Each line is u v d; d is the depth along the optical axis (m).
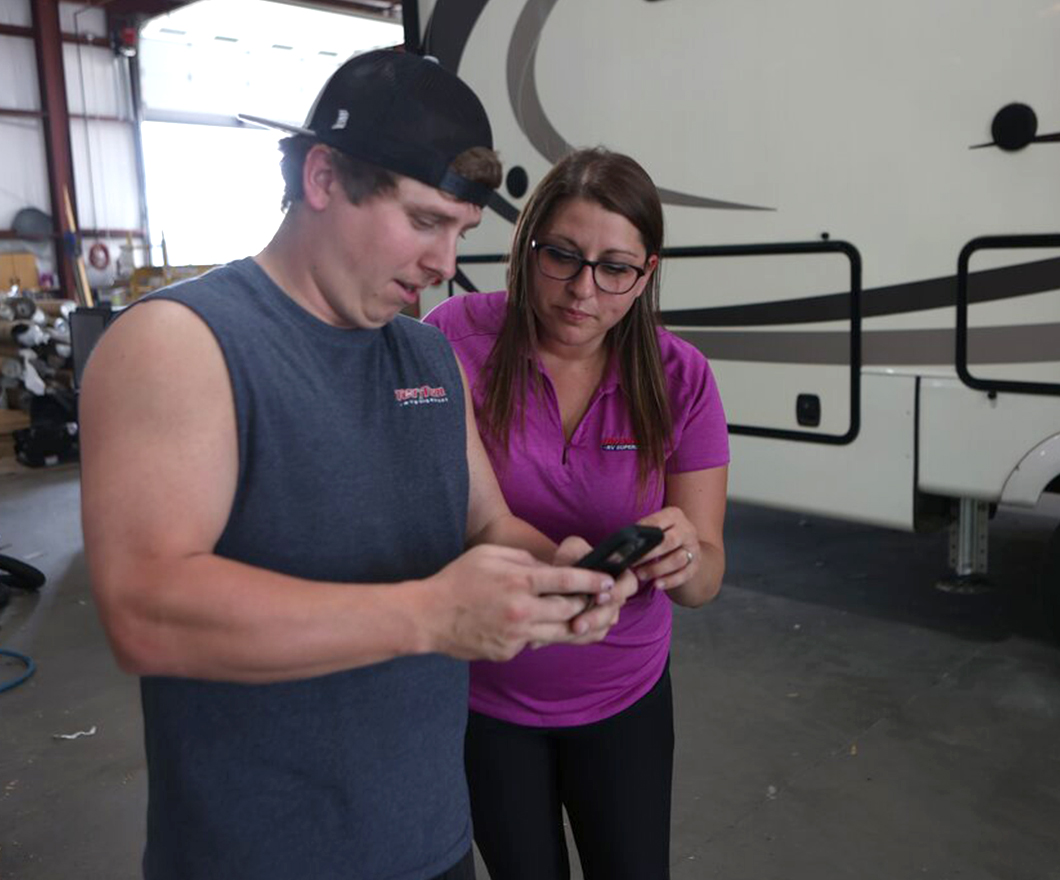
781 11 3.24
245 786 0.97
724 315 3.55
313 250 0.96
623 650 1.40
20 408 7.10
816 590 3.99
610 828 1.44
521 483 1.44
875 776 2.65
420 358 1.08
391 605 0.87
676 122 3.55
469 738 1.44
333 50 13.45
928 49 2.97
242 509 0.93
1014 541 4.53
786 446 3.47
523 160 4.00
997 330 2.97
